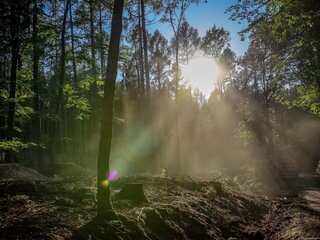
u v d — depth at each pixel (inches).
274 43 598.5
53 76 970.1
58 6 701.3
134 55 1278.3
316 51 545.0
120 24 289.0
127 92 1424.7
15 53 577.3
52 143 708.7
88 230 240.8
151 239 264.4
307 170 1373.0
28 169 516.1
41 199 324.8
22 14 542.0
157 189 440.1
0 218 246.1
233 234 340.2
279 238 335.9
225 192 521.3
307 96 706.2
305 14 491.5
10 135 565.9
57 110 671.8
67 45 699.4
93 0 605.3
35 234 217.9
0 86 585.3
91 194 350.0
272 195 690.2
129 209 311.7
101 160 276.1
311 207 524.7
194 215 340.5
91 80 708.0
